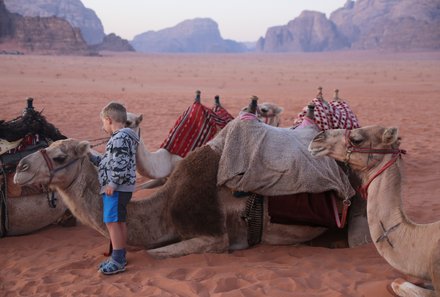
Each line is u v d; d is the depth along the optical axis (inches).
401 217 189.5
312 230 264.2
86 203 245.6
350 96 1269.7
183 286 219.1
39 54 6151.6
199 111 378.3
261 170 249.8
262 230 260.5
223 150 252.8
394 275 226.2
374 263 241.4
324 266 239.0
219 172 249.1
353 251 255.9
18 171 235.6
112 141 235.5
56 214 305.3
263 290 213.5
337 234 272.2
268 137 254.5
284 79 2097.7
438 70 3093.0
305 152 253.0
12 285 236.1
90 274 242.1
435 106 1032.8
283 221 256.5
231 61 5275.6
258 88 1561.3
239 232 259.9
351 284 217.9
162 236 256.7
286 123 802.2
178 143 366.3
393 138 192.7
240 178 247.4
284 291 212.7
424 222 321.1
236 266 238.7
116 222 237.6
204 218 249.3
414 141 628.7
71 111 881.5
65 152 241.4
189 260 246.7
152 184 398.6
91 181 247.9
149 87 1519.4
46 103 988.6
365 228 261.1
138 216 251.1
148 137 665.0
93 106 961.5
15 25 6638.8
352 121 288.5
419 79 2087.8
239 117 260.5
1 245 289.0
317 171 249.3
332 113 282.4
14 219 293.3
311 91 1432.1
